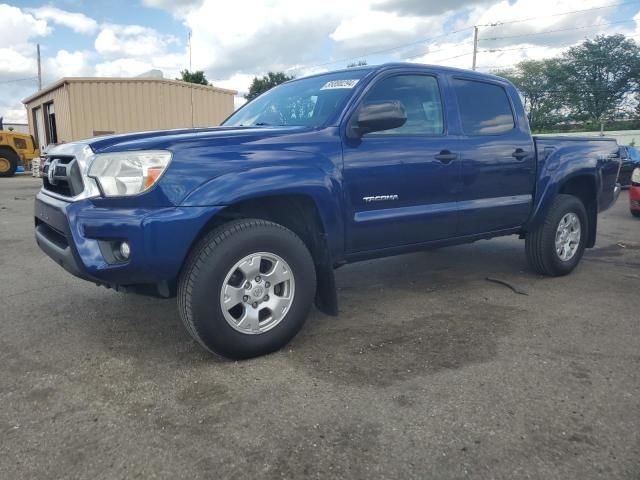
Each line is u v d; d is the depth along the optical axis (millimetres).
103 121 20234
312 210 3459
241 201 3080
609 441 2354
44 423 2525
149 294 3244
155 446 2332
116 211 2883
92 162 2977
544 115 68500
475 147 4324
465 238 4449
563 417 2551
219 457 2250
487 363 3160
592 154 5367
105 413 2613
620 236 7910
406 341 3512
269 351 3285
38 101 24828
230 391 2826
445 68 4359
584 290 4758
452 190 4191
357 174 3594
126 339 3582
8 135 20109
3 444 2354
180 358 3262
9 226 8547
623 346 3432
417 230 4027
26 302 4418
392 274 5379
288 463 2207
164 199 2883
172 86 21469
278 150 3273
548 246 5039
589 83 66500
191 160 2977
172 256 2896
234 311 3223
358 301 4438
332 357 3258
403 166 3828
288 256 3264
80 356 3307
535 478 2111
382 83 3879
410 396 2756
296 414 2586
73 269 3072
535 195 4887
